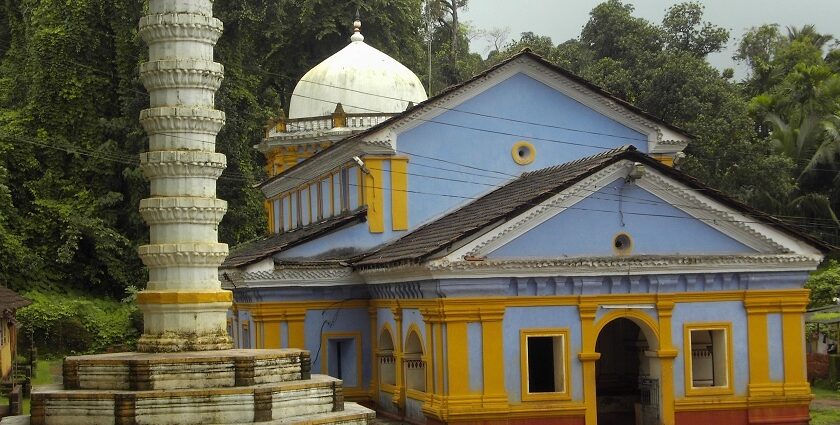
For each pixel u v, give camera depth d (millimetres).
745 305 24094
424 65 58625
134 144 47500
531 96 28828
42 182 47812
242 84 50094
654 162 23391
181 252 17891
